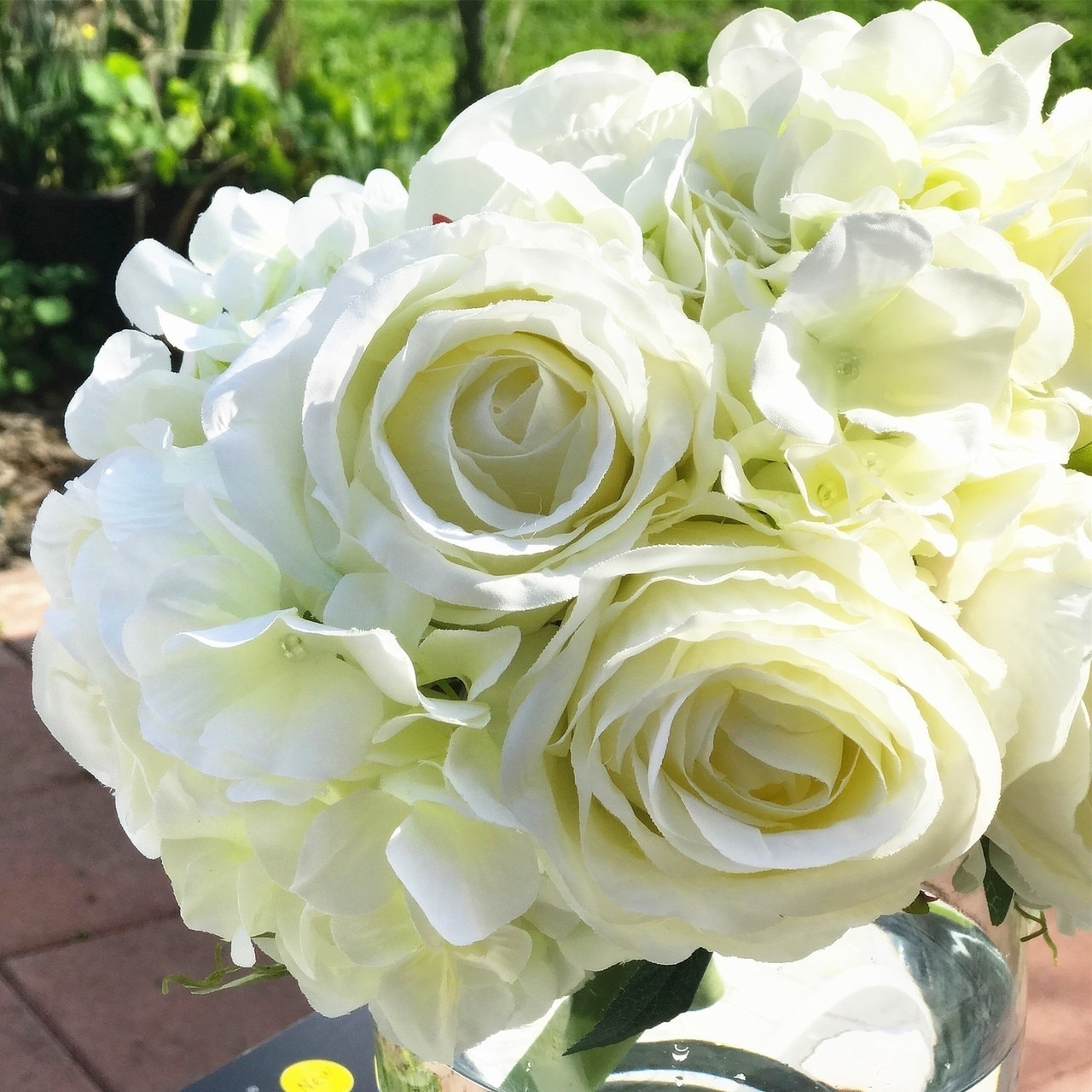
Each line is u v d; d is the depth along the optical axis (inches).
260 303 20.3
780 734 17.4
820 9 107.7
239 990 56.6
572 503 17.1
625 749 17.3
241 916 18.6
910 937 21.0
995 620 17.8
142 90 101.7
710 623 16.6
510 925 18.2
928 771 16.9
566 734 17.2
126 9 107.9
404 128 106.4
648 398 17.6
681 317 17.4
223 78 107.4
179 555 18.0
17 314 102.7
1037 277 18.1
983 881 19.8
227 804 17.8
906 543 17.6
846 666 16.6
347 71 122.3
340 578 17.8
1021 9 103.4
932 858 17.4
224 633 17.0
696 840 17.1
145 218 104.6
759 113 19.1
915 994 20.8
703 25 117.2
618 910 17.5
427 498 17.5
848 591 17.2
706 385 17.4
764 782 17.6
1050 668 17.4
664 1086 20.5
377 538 17.1
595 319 17.3
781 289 18.5
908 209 18.4
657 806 17.0
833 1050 20.5
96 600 18.5
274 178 103.6
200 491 17.7
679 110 19.6
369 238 20.5
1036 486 17.7
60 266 103.1
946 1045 20.7
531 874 17.5
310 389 17.1
